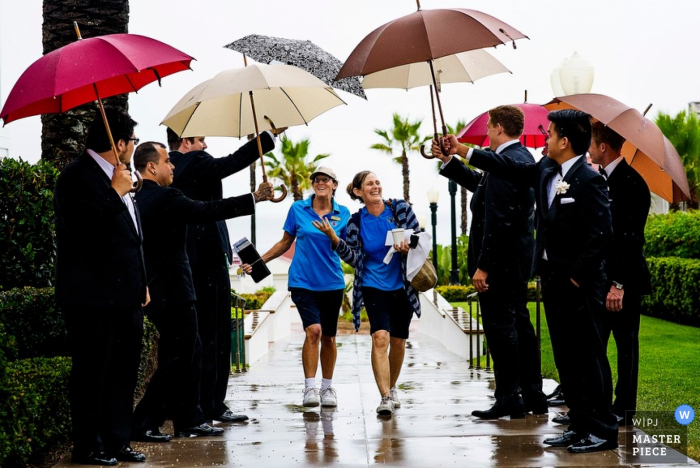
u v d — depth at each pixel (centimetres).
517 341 777
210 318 803
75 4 1059
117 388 653
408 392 984
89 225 617
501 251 750
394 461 645
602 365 654
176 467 637
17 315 822
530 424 757
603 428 653
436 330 1733
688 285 1694
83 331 634
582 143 647
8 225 902
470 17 677
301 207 902
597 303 646
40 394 673
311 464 642
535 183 681
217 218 687
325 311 898
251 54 803
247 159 758
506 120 752
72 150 1058
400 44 671
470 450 669
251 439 732
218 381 823
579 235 639
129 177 621
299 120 856
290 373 1219
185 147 826
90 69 604
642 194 716
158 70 735
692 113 3052
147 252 708
